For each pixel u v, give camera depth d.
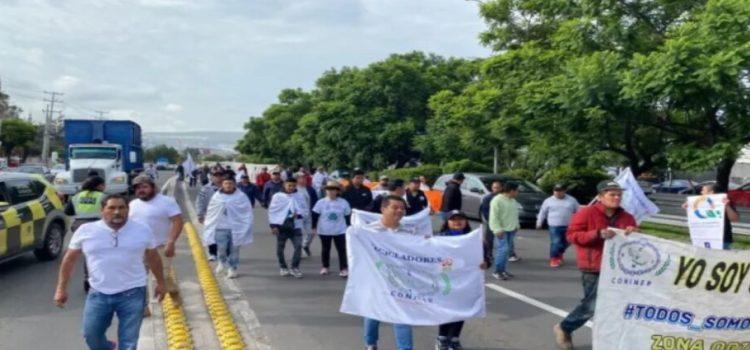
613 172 34.97
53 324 7.72
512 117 19.98
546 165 26.84
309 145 49.47
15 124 84.12
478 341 7.19
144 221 7.76
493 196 12.18
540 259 13.54
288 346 6.92
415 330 7.61
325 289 10.02
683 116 17.22
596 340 5.65
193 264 12.20
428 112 43.16
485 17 25.06
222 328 7.45
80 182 28.14
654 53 14.12
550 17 20.58
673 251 5.55
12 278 10.52
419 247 6.11
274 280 10.75
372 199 12.46
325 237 11.21
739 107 14.51
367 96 43.47
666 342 5.60
